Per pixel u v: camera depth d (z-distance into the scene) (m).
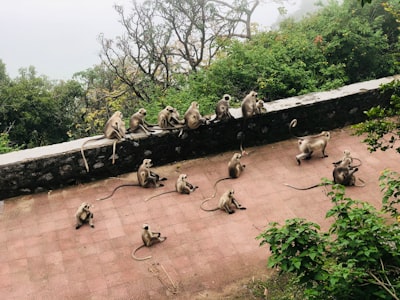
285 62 12.75
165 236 7.59
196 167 9.30
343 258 5.18
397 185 6.01
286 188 8.58
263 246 7.28
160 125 9.12
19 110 20.86
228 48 14.27
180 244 7.43
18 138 20.92
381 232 5.11
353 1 14.32
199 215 8.02
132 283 6.78
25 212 8.27
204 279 6.80
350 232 5.07
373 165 9.02
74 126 22.30
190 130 9.27
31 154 8.54
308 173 8.95
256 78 12.60
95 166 8.88
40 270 7.07
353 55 13.17
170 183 8.86
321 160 9.27
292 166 9.17
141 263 7.11
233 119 9.43
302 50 13.09
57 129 21.94
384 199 6.05
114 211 8.21
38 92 21.39
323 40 13.59
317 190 8.48
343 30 13.16
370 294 4.84
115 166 9.01
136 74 19.66
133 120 9.02
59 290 6.73
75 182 8.88
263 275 6.81
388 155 9.27
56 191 8.73
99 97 22.19
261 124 9.68
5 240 7.66
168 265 7.05
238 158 8.78
